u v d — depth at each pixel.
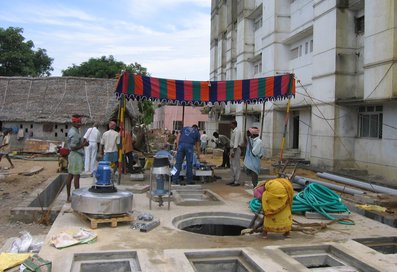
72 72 38.62
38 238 6.68
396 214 8.58
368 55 13.74
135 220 7.22
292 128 23.45
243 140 12.73
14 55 33.72
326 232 6.89
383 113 14.76
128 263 5.41
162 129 50.16
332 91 16.61
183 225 7.68
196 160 12.52
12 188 12.73
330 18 16.78
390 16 12.65
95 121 22.62
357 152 16.41
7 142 16.89
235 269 5.65
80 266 5.16
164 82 11.54
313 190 8.30
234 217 8.20
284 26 23.69
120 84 11.08
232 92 11.96
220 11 39.09
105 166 7.14
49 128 23.17
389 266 5.13
